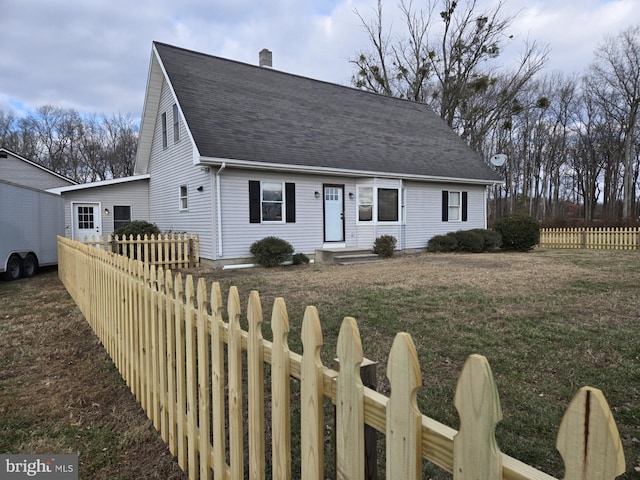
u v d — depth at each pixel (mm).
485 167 16469
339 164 12086
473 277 7680
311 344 1236
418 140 16047
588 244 16266
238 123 11508
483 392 794
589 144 30859
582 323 4430
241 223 10867
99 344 4230
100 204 14289
